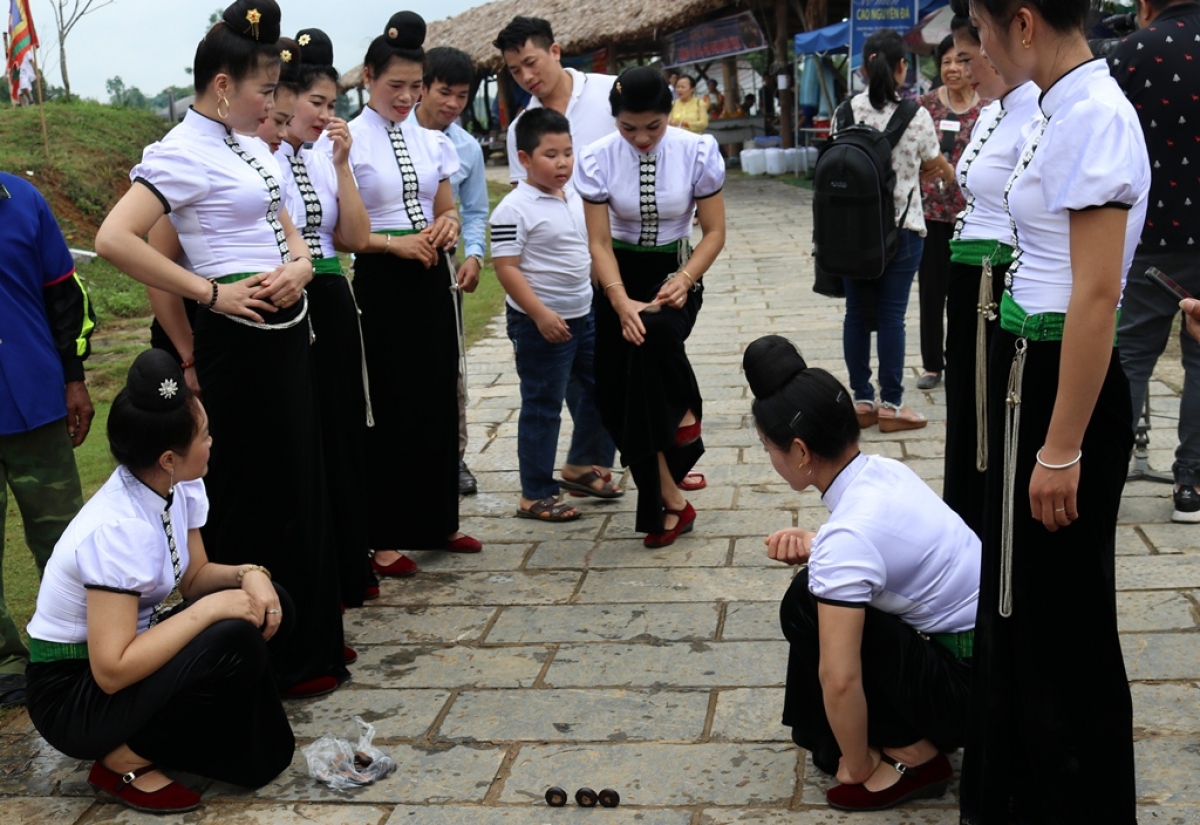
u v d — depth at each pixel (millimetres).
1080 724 2410
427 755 3127
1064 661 2400
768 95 21812
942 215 5957
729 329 8273
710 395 6559
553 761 3051
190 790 2955
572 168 4488
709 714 3230
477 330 8906
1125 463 2396
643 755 3051
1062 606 2385
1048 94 2229
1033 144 2348
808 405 2658
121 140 15773
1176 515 4309
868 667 2680
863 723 2652
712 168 4359
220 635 2812
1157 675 3254
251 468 3377
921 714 2674
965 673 2723
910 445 5406
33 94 17344
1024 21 2193
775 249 12039
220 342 3305
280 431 3363
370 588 4156
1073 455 2260
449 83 4773
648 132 4219
